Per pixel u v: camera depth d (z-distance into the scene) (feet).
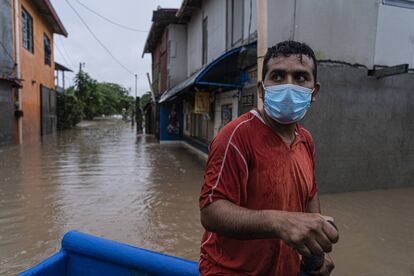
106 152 45.98
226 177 4.65
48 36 71.56
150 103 79.36
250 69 26.91
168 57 57.06
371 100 24.43
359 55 23.85
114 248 8.36
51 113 74.33
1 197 22.52
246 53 25.18
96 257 8.48
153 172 31.78
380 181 25.17
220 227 4.40
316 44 22.68
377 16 24.20
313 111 22.97
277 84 5.19
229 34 34.24
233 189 4.65
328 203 21.61
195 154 44.73
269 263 4.92
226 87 31.07
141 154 44.29
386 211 20.15
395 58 25.08
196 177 29.63
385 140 25.07
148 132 81.51
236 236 4.32
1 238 15.78
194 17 50.16
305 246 3.89
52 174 30.22
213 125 38.73
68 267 8.80
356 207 20.84
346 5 23.21
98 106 178.91
